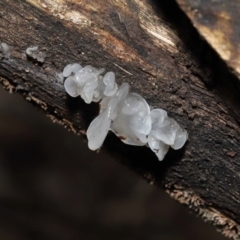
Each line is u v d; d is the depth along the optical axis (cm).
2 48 30
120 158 32
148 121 30
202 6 28
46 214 59
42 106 31
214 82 30
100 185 64
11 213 58
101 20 30
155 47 30
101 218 60
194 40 29
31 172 63
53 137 67
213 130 31
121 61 30
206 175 31
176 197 32
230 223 32
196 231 61
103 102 30
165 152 30
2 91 68
